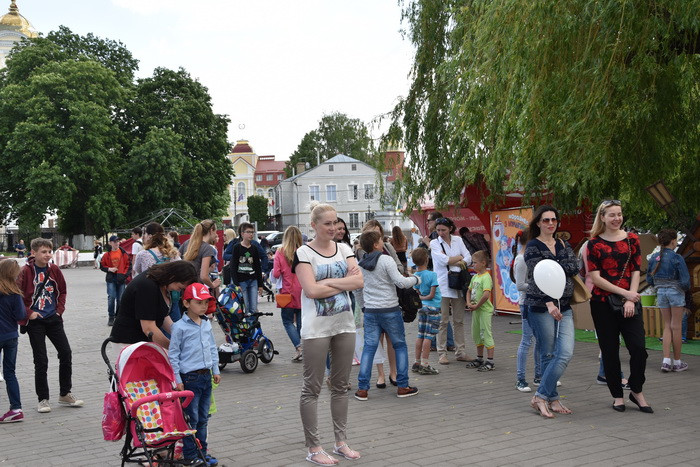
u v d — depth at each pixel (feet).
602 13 29.22
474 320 31.22
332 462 17.84
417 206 51.29
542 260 21.93
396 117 51.37
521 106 32.94
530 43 31.65
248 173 414.21
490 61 34.78
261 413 23.90
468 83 36.94
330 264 18.49
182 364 17.72
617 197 34.63
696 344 36.06
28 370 34.14
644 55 29.91
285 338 42.88
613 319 22.89
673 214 36.32
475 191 48.93
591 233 23.62
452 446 19.22
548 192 37.55
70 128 163.53
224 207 195.21
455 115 38.99
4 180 164.25
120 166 169.78
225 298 32.04
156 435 16.72
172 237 48.37
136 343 17.39
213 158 183.52
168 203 171.53
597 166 31.37
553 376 22.25
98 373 32.60
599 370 27.55
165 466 17.13
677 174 36.88
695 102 33.53
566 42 31.07
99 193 164.35
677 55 30.76
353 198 270.26
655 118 32.30
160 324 19.22
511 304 48.03
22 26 281.74
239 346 32.19
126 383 17.11
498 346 36.73
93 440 21.11
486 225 50.42
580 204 35.76
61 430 22.38
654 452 18.15
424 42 49.32
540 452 18.42
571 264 22.12
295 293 33.83
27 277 25.04
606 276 22.86
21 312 23.68
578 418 22.00
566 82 31.35
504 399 24.98
